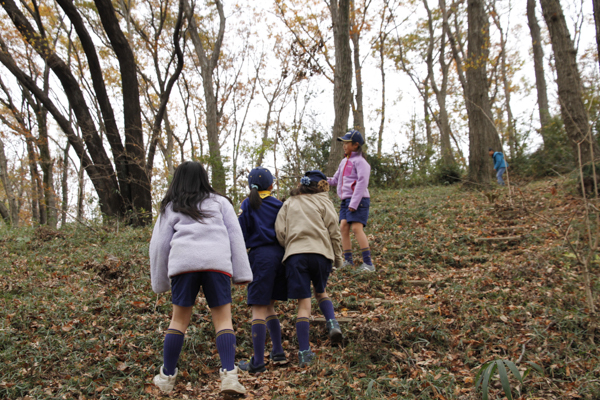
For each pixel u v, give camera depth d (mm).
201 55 16641
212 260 2547
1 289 4484
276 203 3367
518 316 3471
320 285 3225
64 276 5008
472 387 2557
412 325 3346
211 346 3367
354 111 18453
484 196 9016
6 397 2529
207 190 2852
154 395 2641
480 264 5145
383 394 2541
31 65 15273
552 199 7398
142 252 6156
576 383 2484
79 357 3041
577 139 7895
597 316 3180
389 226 7152
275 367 3143
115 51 9898
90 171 9930
